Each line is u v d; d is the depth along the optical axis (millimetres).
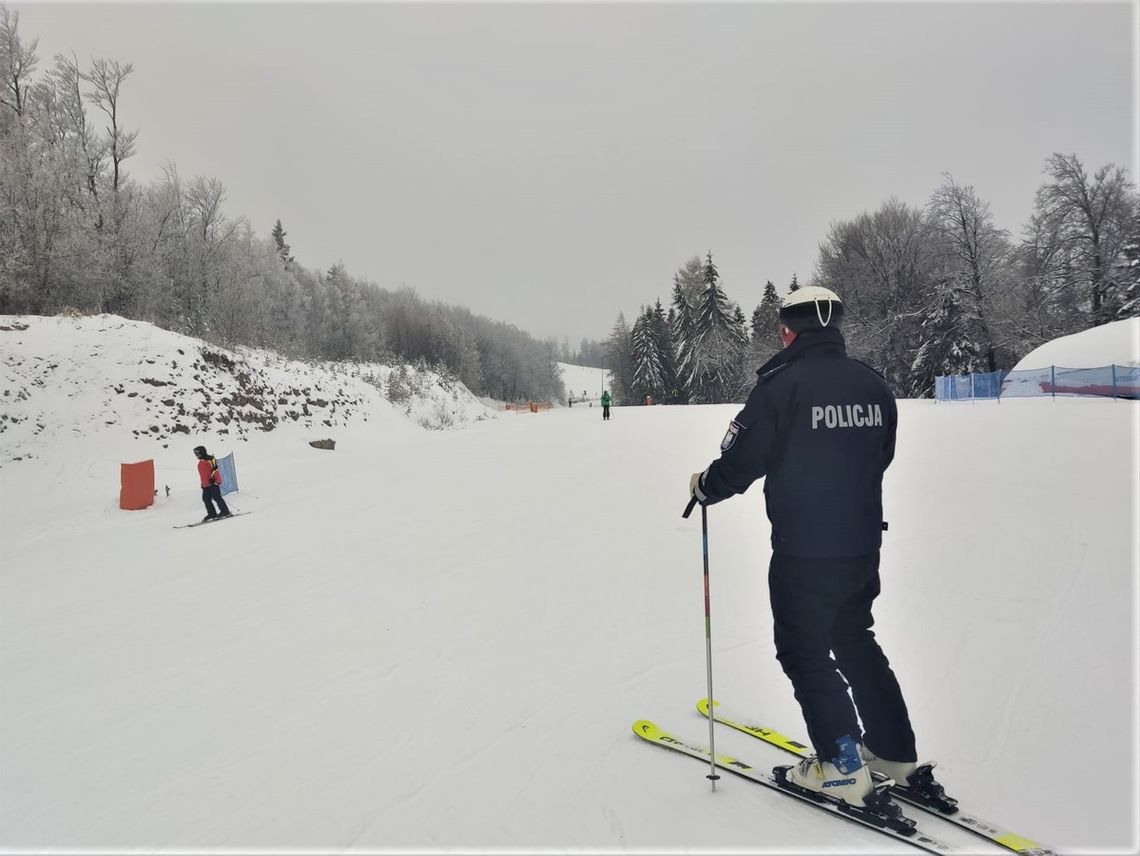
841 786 2438
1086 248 38562
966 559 5664
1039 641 3963
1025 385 25016
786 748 3049
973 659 3822
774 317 61938
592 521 8805
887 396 2576
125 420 18797
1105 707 3166
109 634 5934
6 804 3160
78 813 3029
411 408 36656
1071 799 2516
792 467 2467
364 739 3533
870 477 2494
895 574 5457
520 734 3447
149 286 30578
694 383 60000
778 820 2520
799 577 2486
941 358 39156
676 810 2643
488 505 10555
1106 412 16047
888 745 2527
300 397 25141
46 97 30203
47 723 4125
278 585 7090
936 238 42688
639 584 6020
